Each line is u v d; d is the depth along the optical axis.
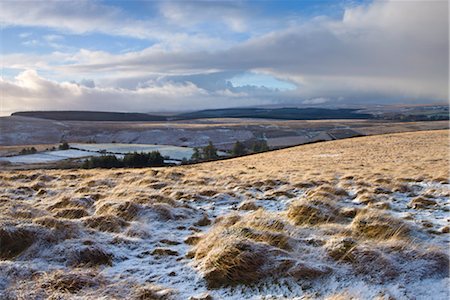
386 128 195.25
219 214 11.37
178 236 8.70
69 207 11.39
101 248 7.09
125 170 25.41
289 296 5.60
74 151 119.50
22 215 9.59
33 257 6.95
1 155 105.25
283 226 8.75
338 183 17.06
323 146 54.44
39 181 18.78
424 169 22.59
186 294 5.72
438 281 5.89
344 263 6.45
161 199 12.09
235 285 5.98
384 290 5.50
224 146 163.50
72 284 5.70
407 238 7.77
